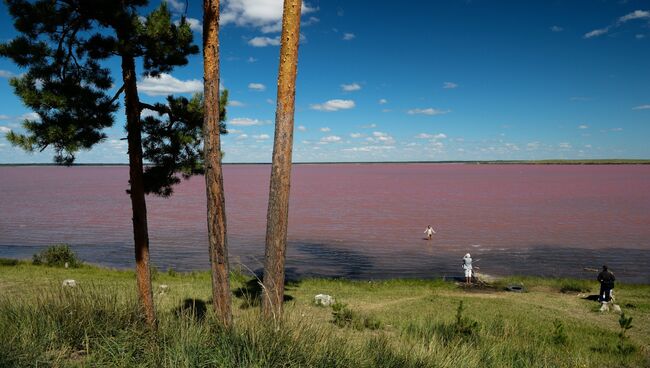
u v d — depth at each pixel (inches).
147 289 360.5
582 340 491.5
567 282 954.7
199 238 1734.7
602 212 2797.7
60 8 344.5
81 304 239.1
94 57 366.6
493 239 1731.1
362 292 808.9
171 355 183.5
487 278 1017.5
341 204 3484.3
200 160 423.5
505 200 3801.7
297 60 411.2
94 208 3100.4
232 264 1194.0
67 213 2748.5
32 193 4916.3
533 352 348.2
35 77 336.5
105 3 334.0
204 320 227.5
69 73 355.6
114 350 197.8
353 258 1355.8
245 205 3380.9
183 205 3499.0
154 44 356.5
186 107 395.9
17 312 233.3
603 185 5989.2
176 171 412.2
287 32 403.9
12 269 821.2
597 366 376.2
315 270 1176.8
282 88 408.5
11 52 322.7
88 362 184.7
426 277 1091.3
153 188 407.2
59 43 348.5
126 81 362.3
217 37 327.0
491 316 607.2
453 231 1967.3
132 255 1379.2
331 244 1625.2
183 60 387.2
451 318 558.6
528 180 7687.0
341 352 202.7
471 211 2908.5
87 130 347.9
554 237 1770.4
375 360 210.1
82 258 1315.2
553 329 536.7
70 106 340.8
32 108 328.5
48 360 185.8
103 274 830.5
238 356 182.9
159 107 390.6
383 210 2999.5
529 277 1025.5
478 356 286.2
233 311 451.8
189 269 1163.9
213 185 326.0
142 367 182.1
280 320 217.2
